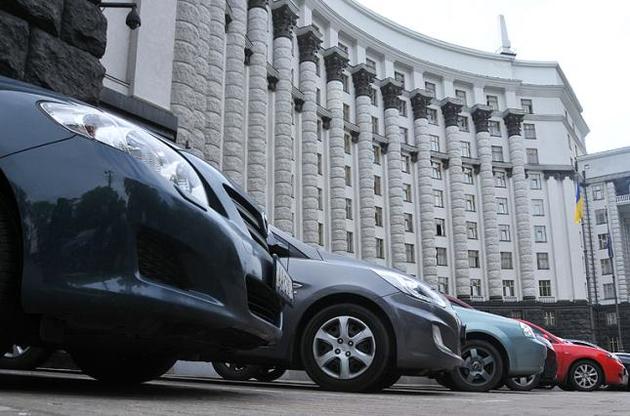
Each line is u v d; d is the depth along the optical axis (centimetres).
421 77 5509
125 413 221
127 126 305
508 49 6088
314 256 530
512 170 5544
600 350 1231
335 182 4362
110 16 1062
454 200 5250
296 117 4159
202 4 2108
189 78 1697
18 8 646
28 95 291
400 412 295
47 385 350
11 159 265
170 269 279
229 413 243
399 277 515
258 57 3609
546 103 5853
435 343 489
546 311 5238
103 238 265
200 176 324
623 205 6253
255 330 313
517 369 740
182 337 288
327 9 4719
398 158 4969
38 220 260
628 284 6188
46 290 256
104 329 268
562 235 5456
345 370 477
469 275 5119
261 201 3375
